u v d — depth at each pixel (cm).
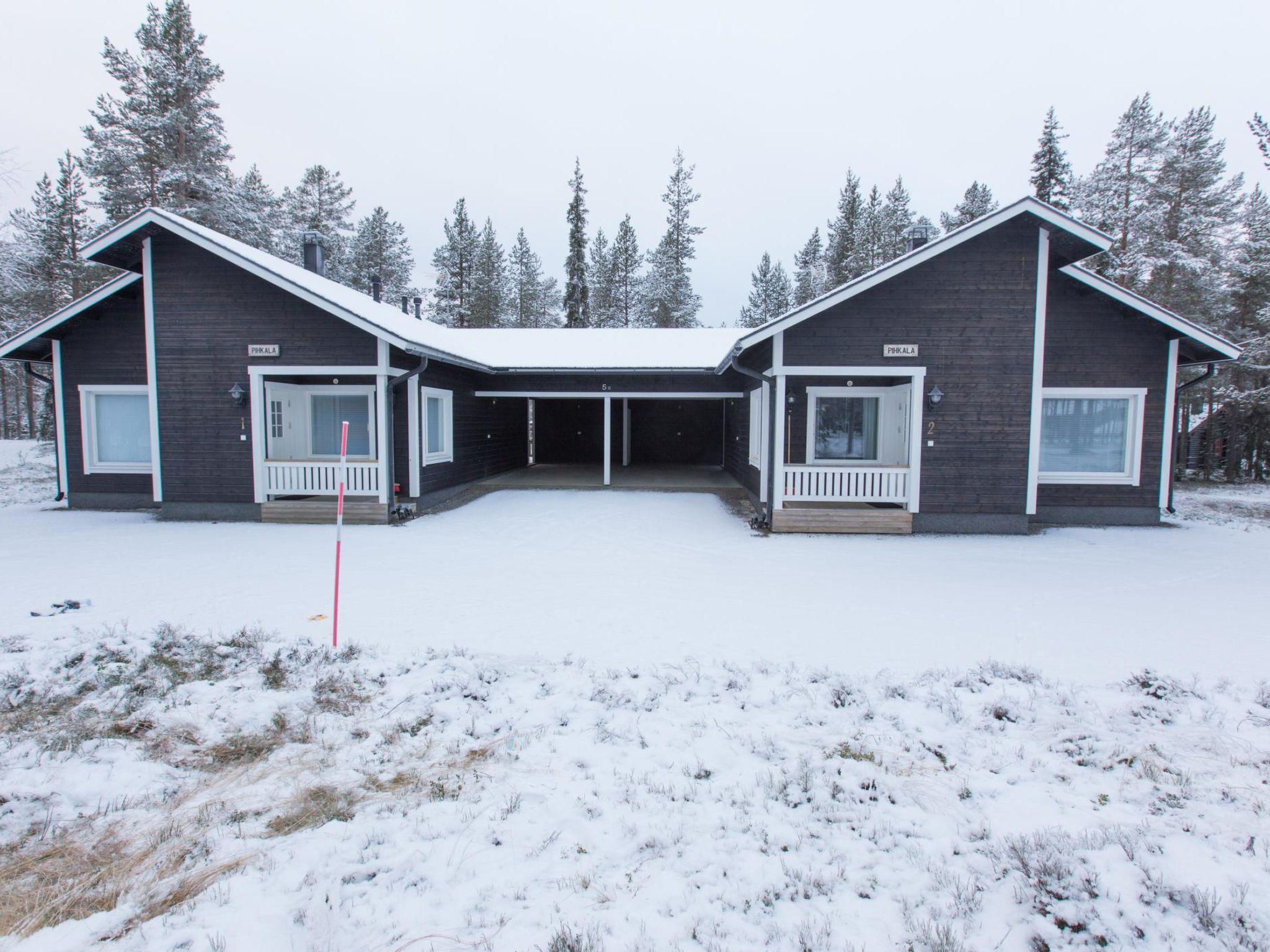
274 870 300
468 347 1762
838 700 469
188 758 402
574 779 374
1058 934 257
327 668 526
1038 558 959
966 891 282
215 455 1249
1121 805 345
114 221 2244
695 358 1748
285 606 702
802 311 1086
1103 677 516
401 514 1250
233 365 1235
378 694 483
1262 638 610
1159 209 2173
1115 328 1231
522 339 2019
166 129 2192
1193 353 1315
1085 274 1190
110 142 2183
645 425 2380
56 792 364
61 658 540
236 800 360
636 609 699
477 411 1731
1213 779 368
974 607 711
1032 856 301
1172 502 1307
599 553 982
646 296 4216
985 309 1117
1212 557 969
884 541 1077
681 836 323
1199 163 2177
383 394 1216
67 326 1369
